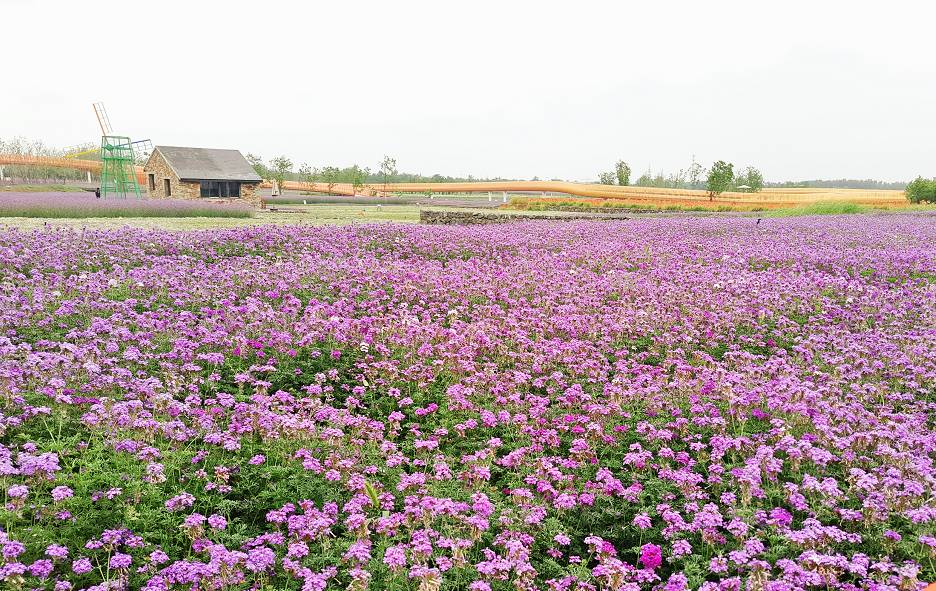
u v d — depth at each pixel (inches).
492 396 431.8
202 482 301.3
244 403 368.8
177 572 226.1
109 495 263.7
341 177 5108.3
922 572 251.4
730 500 287.9
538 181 4505.4
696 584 242.2
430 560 255.6
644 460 328.5
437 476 306.3
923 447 335.3
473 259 933.2
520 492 289.7
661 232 1330.0
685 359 531.8
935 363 481.4
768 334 601.6
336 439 332.8
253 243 963.3
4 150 6190.9
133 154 3154.5
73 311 513.7
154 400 349.1
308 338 486.3
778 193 3791.8
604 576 240.5
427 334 519.8
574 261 960.9
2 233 856.3
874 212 2338.8
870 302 676.1
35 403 349.4
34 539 243.3
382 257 943.0
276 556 254.1
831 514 288.4
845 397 418.9
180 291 609.9
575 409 417.1
